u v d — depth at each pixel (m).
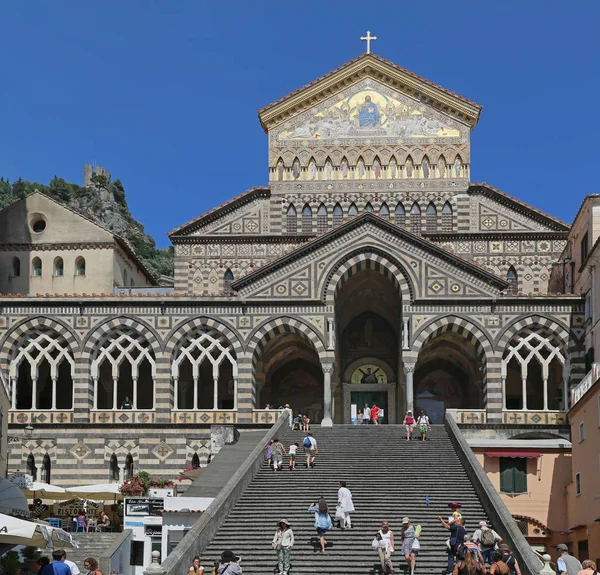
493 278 65.00
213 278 74.44
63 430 64.81
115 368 65.94
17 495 44.84
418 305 65.38
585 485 50.47
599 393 47.75
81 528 56.03
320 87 76.00
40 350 66.31
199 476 50.78
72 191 194.88
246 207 75.44
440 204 74.56
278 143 76.12
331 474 48.34
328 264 66.00
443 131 75.44
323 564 36.62
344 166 75.62
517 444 55.38
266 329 65.69
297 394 73.81
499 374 64.38
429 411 73.31
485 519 41.59
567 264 70.38
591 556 48.50
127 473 64.69
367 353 73.69
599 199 62.19
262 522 41.19
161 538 49.34
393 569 35.84
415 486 46.16
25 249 75.19
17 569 40.16
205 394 71.69
